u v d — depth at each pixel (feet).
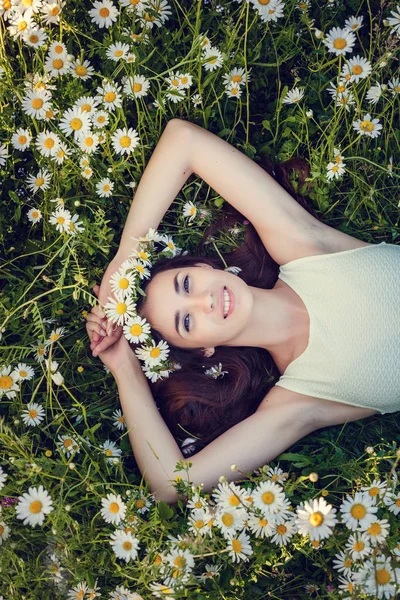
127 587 7.16
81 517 7.69
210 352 8.21
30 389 8.34
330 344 7.77
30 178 8.39
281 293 8.11
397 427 8.82
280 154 8.75
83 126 8.02
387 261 7.84
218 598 7.07
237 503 6.80
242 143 8.89
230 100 8.82
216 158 8.07
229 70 8.39
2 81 8.45
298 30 8.84
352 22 8.23
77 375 8.62
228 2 8.79
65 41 8.71
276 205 8.04
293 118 8.49
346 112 8.36
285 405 7.94
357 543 6.76
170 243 7.96
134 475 7.98
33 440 8.16
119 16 8.31
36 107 8.13
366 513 6.72
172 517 7.32
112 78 8.15
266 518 6.82
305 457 7.65
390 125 8.46
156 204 8.12
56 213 7.97
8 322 8.23
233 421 8.66
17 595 7.11
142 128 8.74
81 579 7.05
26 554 7.52
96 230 8.11
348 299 7.75
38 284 8.32
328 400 7.98
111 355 8.09
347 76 8.10
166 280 7.77
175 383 8.45
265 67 8.87
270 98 9.11
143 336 7.41
